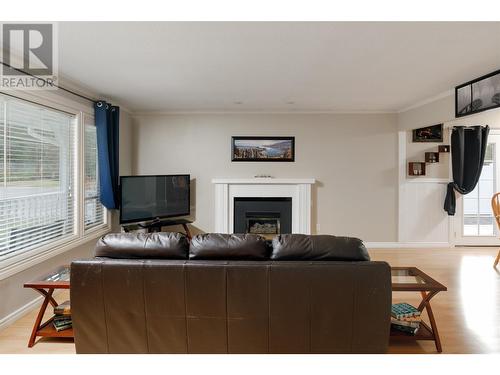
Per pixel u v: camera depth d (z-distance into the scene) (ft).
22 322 9.24
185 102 15.69
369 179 18.06
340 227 18.13
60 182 11.74
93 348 6.45
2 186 8.94
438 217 18.08
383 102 15.53
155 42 8.13
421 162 17.85
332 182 18.10
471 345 8.02
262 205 18.04
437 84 12.17
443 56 9.12
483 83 10.96
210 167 18.15
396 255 16.40
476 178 17.33
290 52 8.84
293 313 6.15
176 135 18.08
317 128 18.02
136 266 6.15
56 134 11.51
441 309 10.00
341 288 6.09
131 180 15.47
